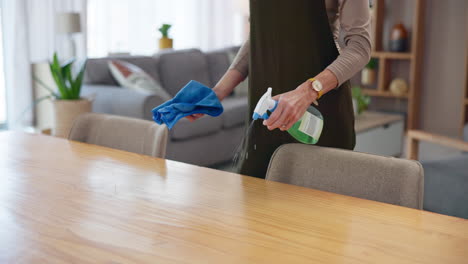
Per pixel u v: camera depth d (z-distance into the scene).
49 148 1.46
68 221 0.90
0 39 4.98
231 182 1.13
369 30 1.31
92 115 1.69
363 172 1.16
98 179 1.16
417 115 5.96
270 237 0.83
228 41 7.14
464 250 0.78
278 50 1.42
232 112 4.18
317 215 0.93
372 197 1.14
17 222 0.90
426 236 0.83
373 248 0.79
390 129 4.29
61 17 4.45
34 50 5.11
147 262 0.74
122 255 0.77
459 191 2.47
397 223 0.89
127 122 1.59
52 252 0.78
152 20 6.17
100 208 0.97
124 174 1.20
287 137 1.44
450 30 5.66
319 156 1.22
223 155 4.15
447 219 0.91
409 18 5.93
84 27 5.39
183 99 1.28
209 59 5.01
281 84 1.43
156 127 1.50
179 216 0.92
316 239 0.82
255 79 1.45
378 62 6.14
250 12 1.44
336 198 1.03
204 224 0.88
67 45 4.78
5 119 5.15
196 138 3.86
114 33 5.85
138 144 1.54
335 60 1.28
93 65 4.02
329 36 1.40
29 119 5.12
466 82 5.25
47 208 0.97
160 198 1.02
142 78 3.96
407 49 5.94
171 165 1.27
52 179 1.16
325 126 1.44
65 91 3.78
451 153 4.86
